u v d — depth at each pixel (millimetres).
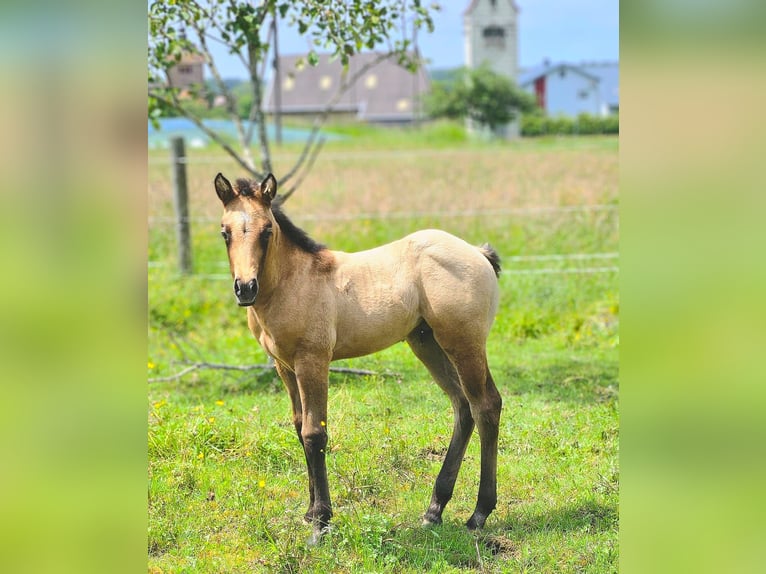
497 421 4578
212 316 9336
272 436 5684
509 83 44219
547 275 9922
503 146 26594
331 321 4480
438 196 14820
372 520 4406
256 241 4078
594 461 5383
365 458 5371
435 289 4500
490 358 7914
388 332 4574
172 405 6449
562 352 8172
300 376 4453
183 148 10070
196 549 4441
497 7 56500
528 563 4172
